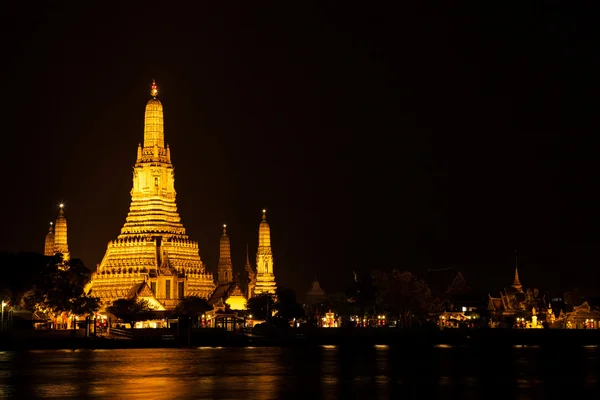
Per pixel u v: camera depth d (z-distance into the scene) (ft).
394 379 368.27
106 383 350.02
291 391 326.65
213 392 322.96
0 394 317.01
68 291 643.45
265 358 485.56
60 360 463.83
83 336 624.18
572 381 362.33
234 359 476.95
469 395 317.42
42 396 311.88
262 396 312.71
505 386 344.69
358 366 429.79
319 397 310.24
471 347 614.75
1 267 605.73
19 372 393.09
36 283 622.95
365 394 319.06
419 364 443.32
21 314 637.30
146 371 399.85
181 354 522.47
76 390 327.67
